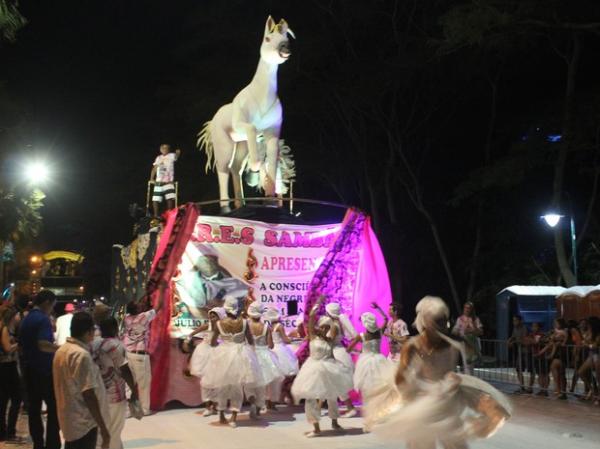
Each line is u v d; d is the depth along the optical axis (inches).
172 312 532.4
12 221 707.4
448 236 1309.1
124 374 298.4
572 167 1112.2
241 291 553.9
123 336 499.5
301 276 570.9
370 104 1228.5
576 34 940.6
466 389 241.1
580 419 454.3
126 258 690.2
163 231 538.6
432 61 1150.3
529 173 1137.4
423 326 243.4
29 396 331.9
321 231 581.0
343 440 389.7
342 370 419.5
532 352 607.5
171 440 393.4
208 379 446.3
